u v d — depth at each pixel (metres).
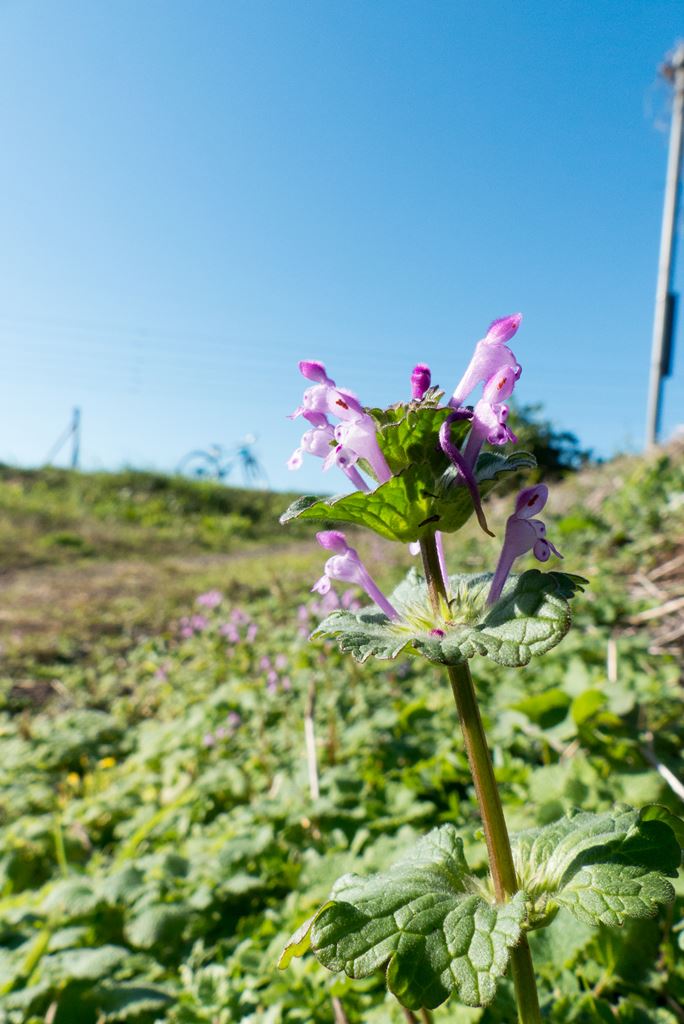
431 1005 0.07
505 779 0.20
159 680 0.43
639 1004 0.12
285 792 0.22
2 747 0.35
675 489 0.51
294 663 0.37
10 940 0.17
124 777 0.30
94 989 0.15
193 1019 0.14
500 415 0.08
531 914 0.08
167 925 0.17
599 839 0.08
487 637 0.08
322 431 0.09
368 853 0.17
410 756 0.24
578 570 0.41
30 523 1.12
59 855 0.22
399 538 0.08
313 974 0.14
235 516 1.50
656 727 0.21
